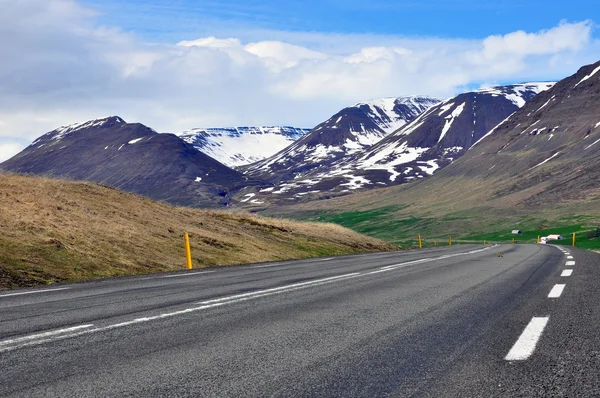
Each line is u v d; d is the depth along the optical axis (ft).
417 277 46.37
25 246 62.34
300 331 22.68
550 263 60.39
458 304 29.68
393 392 14.24
